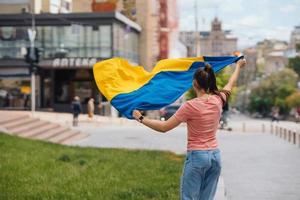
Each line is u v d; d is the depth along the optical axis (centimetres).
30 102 6222
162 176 1516
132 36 7438
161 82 754
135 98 734
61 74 6456
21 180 1341
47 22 6234
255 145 2888
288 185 1445
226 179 1562
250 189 1380
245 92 15825
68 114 5775
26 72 6175
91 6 7881
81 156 1936
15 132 2691
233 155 2305
